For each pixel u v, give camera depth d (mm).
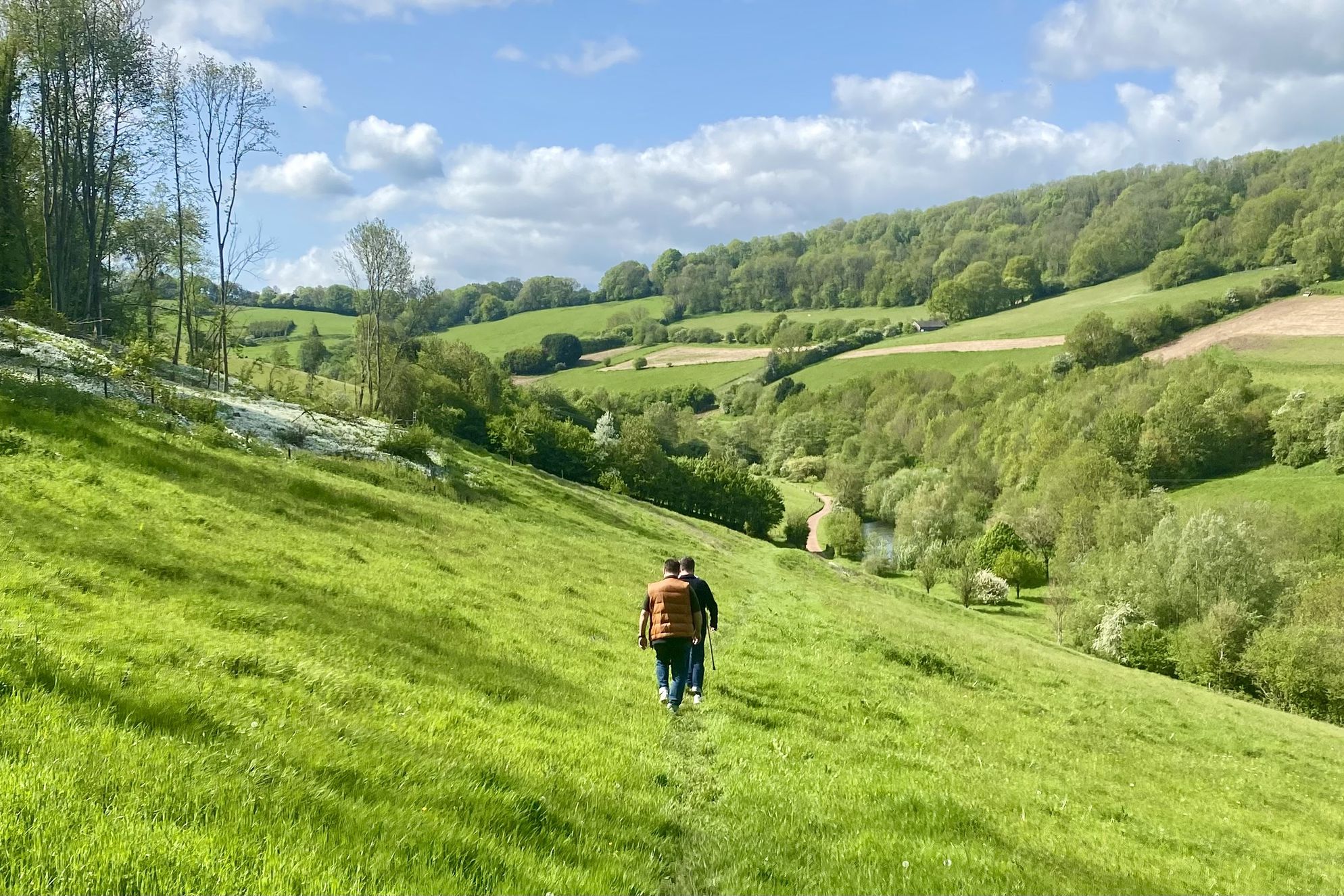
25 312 47000
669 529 74938
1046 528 107125
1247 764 25016
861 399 178500
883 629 35406
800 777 11422
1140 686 39469
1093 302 189125
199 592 14984
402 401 83750
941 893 7543
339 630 14562
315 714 9211
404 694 11281
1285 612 66625
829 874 7742
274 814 6094
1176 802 17219
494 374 126688
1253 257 169500
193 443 33688
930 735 17516
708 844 8359
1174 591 70062
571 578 32500
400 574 22906
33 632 9766
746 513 115312
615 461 104188
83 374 37281
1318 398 108000
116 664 9172
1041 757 18328
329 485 36031
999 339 182000
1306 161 186500
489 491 55750
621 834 7945
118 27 53438
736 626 29531
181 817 5750
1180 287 176625
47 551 14883
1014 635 59125
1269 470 107562
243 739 7633
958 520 117688
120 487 22703
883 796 11039
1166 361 136125
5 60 53000
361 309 87500
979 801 12180
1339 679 51125
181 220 60219
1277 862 13625
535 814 7664
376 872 5543
